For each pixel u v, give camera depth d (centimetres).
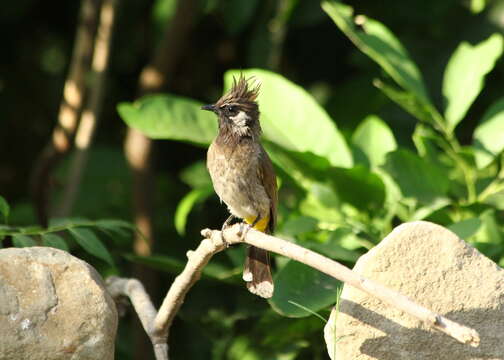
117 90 1588
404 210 930
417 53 1269
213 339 1008
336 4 1043
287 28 1338
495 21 1223
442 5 1259
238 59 1536
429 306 604
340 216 925
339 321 614
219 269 1011
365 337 612
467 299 605
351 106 1280
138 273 1270
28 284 605
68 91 1210
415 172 899
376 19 1304
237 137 886
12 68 1579
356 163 1010
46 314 605
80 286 615
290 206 1081
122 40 1530
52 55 1591
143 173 1298
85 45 1223
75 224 779
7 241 871
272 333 891
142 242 1284
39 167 1171
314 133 976
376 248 608
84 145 1246
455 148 967
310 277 779
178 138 930
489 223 901
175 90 1553
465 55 1011
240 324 992
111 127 1588
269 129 983
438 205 887
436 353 609
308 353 971
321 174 934
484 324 605
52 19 1581
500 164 942
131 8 1507
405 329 607
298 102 990
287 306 755
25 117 1590
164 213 1473
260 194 891
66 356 605
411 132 1249
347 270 559
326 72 1445
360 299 609
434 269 605
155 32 1362
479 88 980
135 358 1185
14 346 595
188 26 1259
